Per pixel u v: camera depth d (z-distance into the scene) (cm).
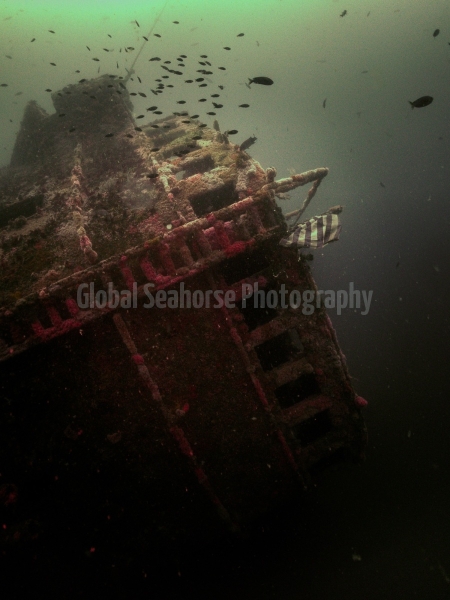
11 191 838
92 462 489
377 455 757
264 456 526
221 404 509
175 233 471
